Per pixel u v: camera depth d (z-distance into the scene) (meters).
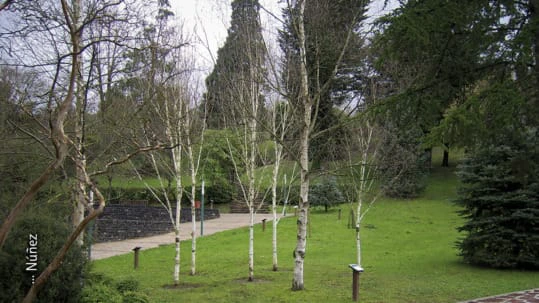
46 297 6.25
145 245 21.45
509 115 7.20
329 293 10.73
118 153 9.46
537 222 14.00
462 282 12.18
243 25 12.48
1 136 7.91
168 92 10.93
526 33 7.38
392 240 20.27
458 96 8.97
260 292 11.04
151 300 10.22
